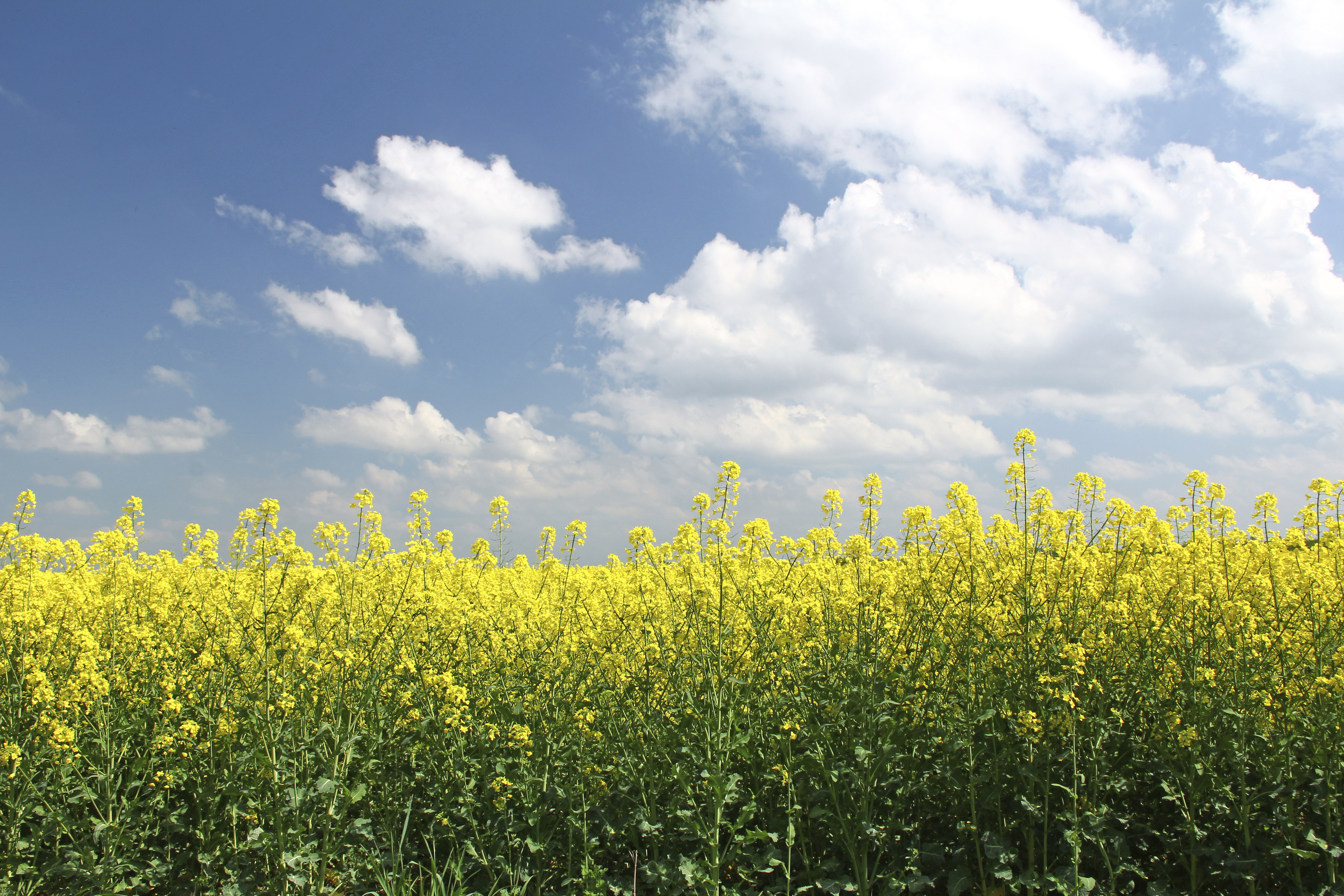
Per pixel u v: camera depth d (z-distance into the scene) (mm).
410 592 7340
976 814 4336
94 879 4527
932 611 5434
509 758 5160
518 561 12781
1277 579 6695
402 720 5648
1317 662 4773
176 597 8219
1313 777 4422
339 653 5371
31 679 5074
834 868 4434
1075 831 4090
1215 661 5074
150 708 5543
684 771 4668
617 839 4988
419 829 5289
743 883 4598
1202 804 4539
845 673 4953
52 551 9125
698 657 5359
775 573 7699
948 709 4984
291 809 4582
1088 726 4523
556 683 5680
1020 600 5180
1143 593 6305
